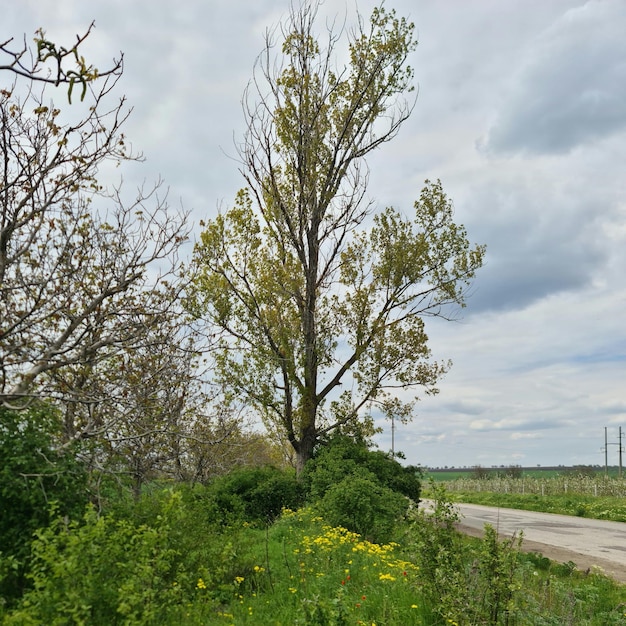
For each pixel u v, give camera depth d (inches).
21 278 359.3
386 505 583.8
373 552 420.8
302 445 850.8
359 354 848.9
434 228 867.4
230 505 657.6
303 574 354.3
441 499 314.8
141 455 453.1
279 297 815.1
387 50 869.2
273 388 819.4
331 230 894.4
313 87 871.1
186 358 438.9
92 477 365.7
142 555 236.5
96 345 368.8
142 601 217.2
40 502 300.8
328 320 874.1
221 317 759.7
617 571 508.4
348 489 582.2
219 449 673.0
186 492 476.1
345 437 848.9
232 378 775.7
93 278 398.9
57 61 90.9
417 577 304.0
